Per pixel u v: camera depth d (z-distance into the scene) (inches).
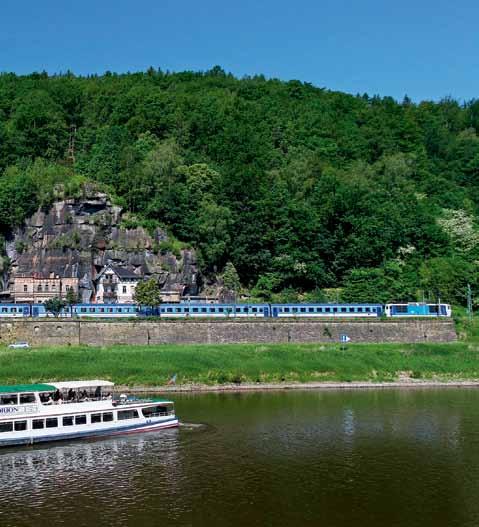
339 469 2824.8
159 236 7490.2
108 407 3398.1
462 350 5807.1
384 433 3405.5
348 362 5319.9
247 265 7815.0
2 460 2957.7
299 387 4918.8
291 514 2349.9
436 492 2566.4
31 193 7465.6
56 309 6072.8
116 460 2950.3
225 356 5226.4
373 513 2365.9
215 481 2672.2
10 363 4783.5
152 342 5807.1
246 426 3548.2
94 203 7450.8
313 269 7755.9
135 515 2330.2
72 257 7209.6
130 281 7185.0
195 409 4005.9
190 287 7416.3
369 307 6491.1
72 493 2536.9
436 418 3759.8
